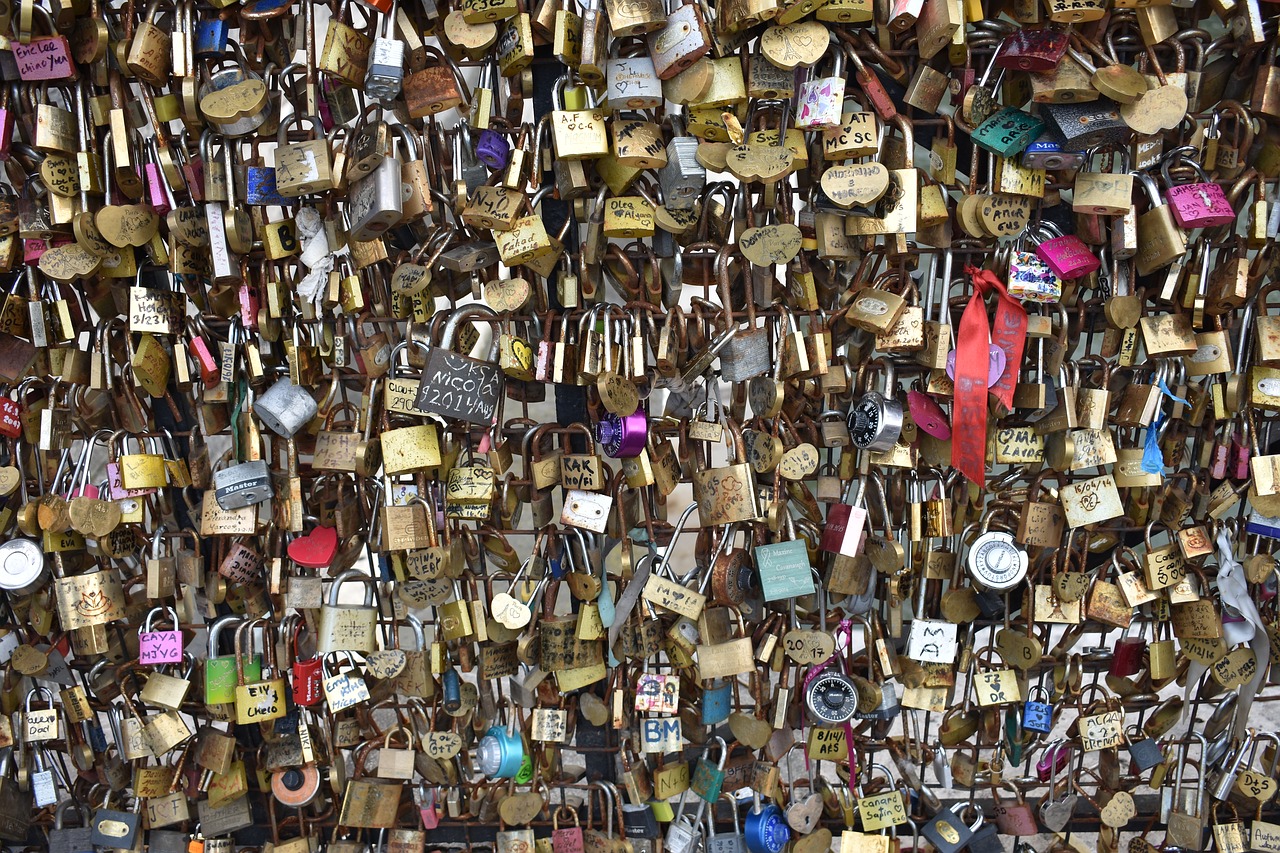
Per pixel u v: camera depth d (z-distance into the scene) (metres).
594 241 2.11
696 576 2.32
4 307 2.24
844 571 2.25
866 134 2.00
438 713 2.43
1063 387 2.16
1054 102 2.00
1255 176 2.11
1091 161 2.16
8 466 2.36
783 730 2.38
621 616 2.29
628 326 2.17
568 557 2.35
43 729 2.37
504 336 2.14
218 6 2.06
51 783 2.41
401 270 2.09
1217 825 2.35
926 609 2.39
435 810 2.46
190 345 2.31
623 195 2.14
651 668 2.71
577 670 2.33
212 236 2.12
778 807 2.42
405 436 2.16
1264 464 2.21
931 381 2.21
